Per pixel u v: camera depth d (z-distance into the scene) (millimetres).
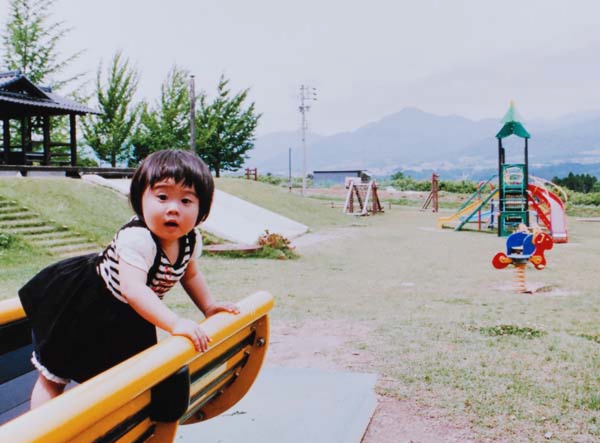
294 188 70938
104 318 2133
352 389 4145
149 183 2025
